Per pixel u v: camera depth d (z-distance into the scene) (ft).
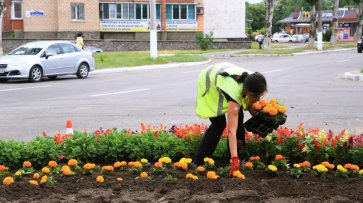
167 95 48.67
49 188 16.20
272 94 48.26
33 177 17.52
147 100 45.14
